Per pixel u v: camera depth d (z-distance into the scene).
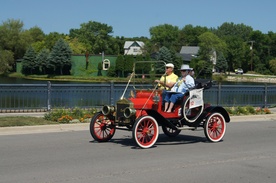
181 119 11.77
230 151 10.97
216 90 21.28
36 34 117.56
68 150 10.69
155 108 11.38
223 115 12.59
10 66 92.31
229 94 21.75
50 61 82.06
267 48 139.00
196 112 12.06
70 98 18.59
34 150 10.62
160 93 11.45
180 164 9.23
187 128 11.84
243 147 11.64
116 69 79.88
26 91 18.06
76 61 83.31
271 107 23.41
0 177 7.87
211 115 12.26
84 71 83.06
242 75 108.88
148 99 11.25
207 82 12.27
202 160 9.72
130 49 144.62
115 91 19.33
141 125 11.04
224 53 111.31
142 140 11.20
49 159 9.55
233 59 123.25
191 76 12.20
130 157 9.92
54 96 18.36
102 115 11.90
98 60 83.94
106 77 79.75
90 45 136.25
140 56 80.88
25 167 8.70
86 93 18.80
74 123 15.25
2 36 96.69
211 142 12.39
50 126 14.55
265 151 11.06
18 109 17.95
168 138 13.09
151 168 8.80
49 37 107.62
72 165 8.96
